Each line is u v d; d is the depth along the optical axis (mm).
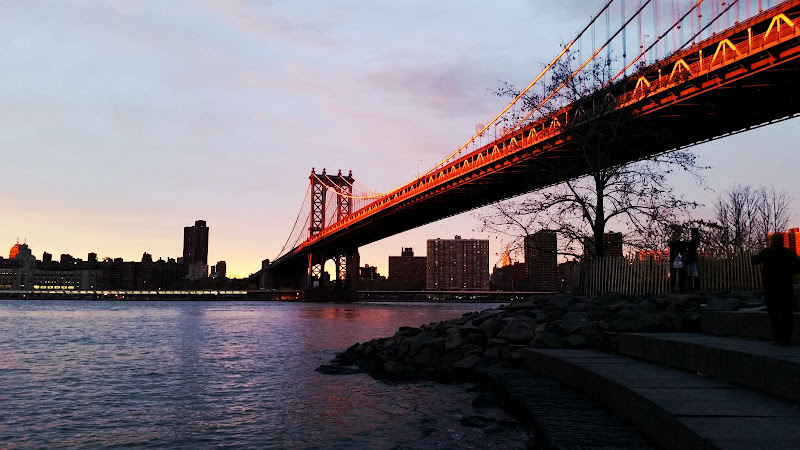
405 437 11430
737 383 9109
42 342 40094
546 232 25609
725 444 6008
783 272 10008
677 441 7016
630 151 30172
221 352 31219
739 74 46406
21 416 14141
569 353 14648
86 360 27484
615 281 23062
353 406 14789
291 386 18422
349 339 40938
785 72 46125
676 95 49875
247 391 17594
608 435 8367
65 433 12375
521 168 75500
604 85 26719
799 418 7055
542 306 22234
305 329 54594
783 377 7969
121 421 13492
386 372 20469
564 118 27688
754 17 44812
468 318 25062
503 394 13289
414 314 102438
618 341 14383
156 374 21969
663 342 11703
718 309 15656
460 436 11109
